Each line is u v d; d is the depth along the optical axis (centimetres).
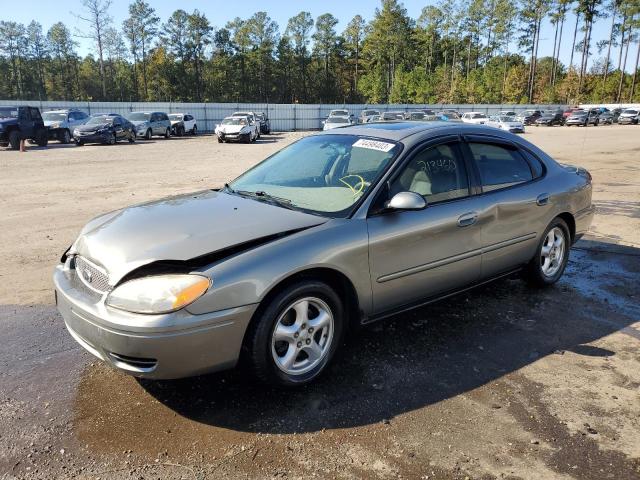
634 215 855
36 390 319
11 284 511
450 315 434
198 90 9188
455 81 7975
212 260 283
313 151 416
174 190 1098
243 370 312
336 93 10381
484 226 404
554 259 497
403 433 279
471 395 316
